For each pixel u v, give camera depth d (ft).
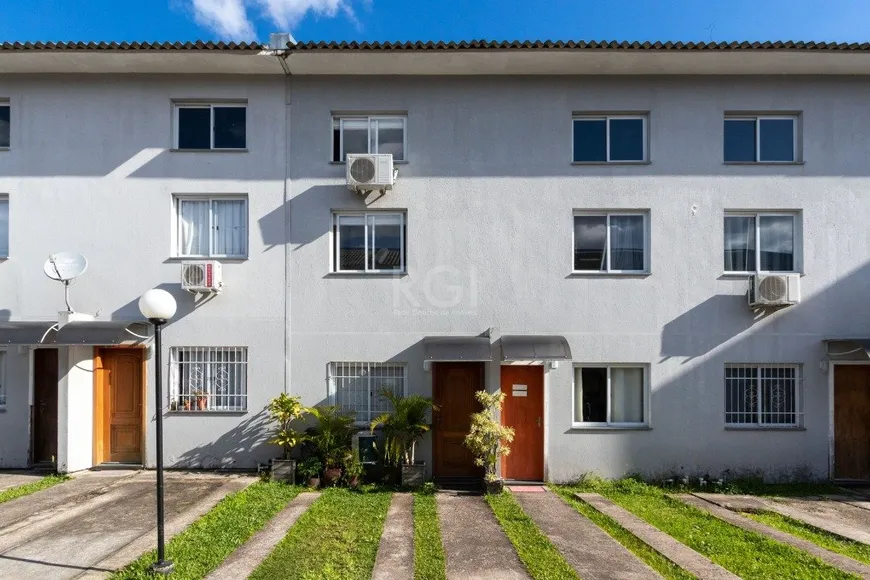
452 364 32.63
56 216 33.04
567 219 32.99
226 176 33.24
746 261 33.45
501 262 32.83
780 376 32.76
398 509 26.45
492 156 33.17
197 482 29.58
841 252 32.73
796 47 30.17
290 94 33.40
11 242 32.94
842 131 33.04
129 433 32.91
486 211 33.04
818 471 31.89
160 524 18.67
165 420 32.35
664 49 30.32
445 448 32.37
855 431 32.24
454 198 33.04
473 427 29.48
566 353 30.19
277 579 18.33
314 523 23.97
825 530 24.20
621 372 33.06
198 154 33.27
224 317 32.76
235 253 33.65
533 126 33.24
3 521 23.57
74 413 31.40
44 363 33.22
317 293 32.81
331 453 30.19
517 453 32.32
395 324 32.71
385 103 33.35
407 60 31.53
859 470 32.04
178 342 32.63
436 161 33.14
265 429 32.32
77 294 32.78
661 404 32.24
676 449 32.07
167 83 33.37
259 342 32.68
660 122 33.14
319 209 33.12
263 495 27.43
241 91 33.40
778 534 23.79
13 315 32.76
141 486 28.76
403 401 30.45
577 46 30.40
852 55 30.58
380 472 31.50
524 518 25.17
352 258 33.53
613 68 32.45
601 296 32.68
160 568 18.38
